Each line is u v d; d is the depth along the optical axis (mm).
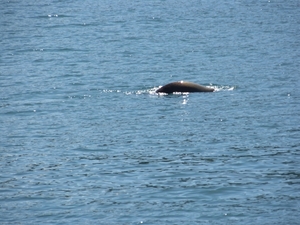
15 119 116875
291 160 91188
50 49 196250
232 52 183875
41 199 79062
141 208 75688
